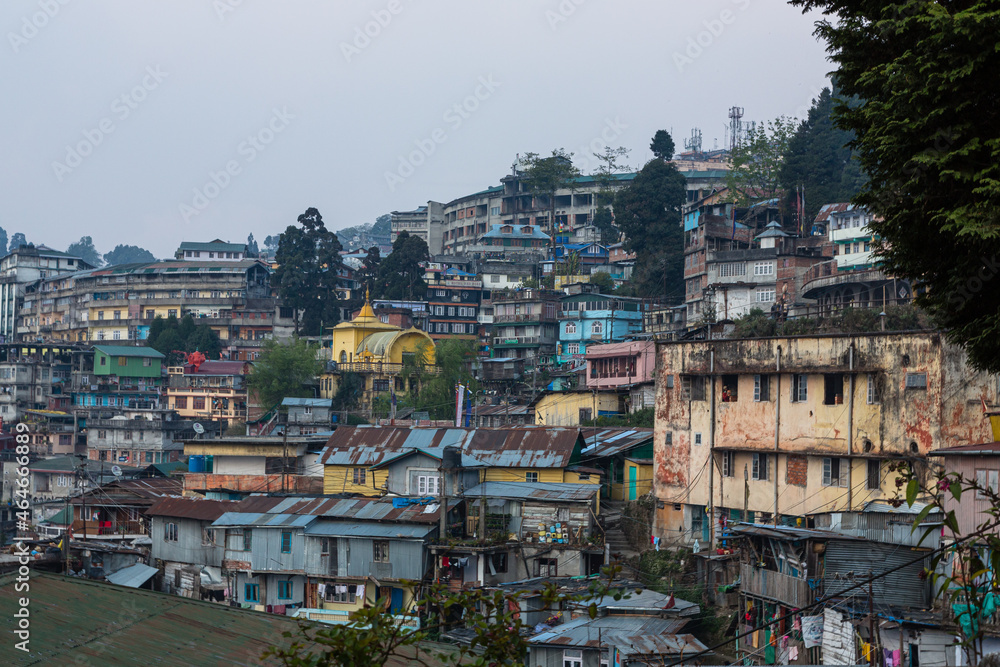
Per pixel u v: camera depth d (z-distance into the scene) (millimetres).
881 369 38625
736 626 36844
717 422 44656
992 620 24281
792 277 78938
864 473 38750
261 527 45000
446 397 83250
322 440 56562
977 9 12766
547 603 10383
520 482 48188
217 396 94500
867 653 28016
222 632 14547
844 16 15211
